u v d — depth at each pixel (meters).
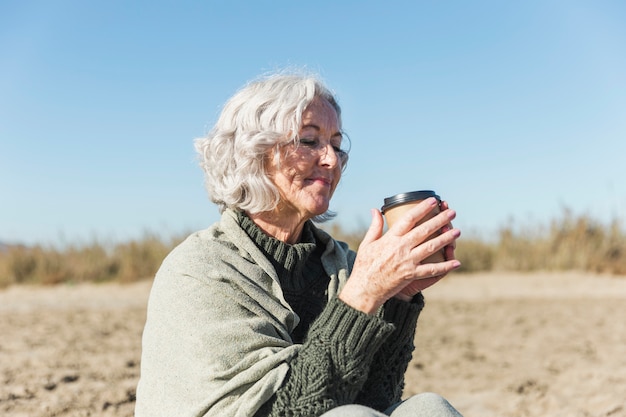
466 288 10.42
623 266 11.61
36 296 10.23
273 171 1.90
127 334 6.49
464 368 5.09
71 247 12.63
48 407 3.73
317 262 2.04
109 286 11.45
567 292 9.81
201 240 1.86
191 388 1.67
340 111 1.99
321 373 1.62
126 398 3.99
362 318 1.65
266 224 1.96
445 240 1.66
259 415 1.64
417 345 6.05
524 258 12.23
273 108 1.87
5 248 12.79
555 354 5.55
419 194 1.76
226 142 1.93
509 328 6.89
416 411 1.60
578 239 12.29
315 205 1.90
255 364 1.65
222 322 1.70
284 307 1.83
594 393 4.28
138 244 12.55
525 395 4.27
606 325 6.96
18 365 4.87
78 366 4.89
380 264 1.66
